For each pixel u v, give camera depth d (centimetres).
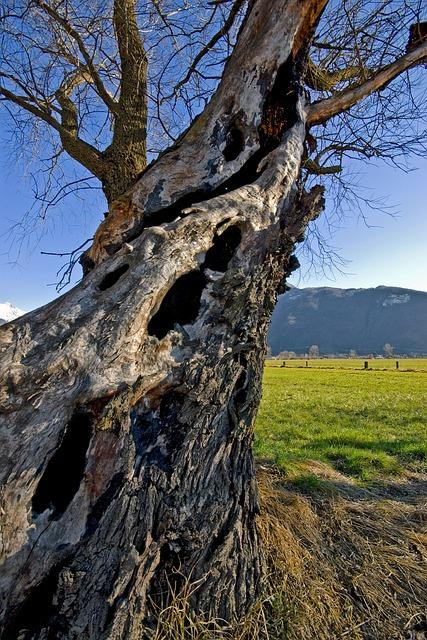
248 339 244
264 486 400
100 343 191
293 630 236
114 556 180
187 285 236
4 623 161
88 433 190
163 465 204
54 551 170
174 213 262
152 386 196
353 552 334
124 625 178
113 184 379
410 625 268
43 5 351
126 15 380
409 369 5031
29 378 182
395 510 425
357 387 2436
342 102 319
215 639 204
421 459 727
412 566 322
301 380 3098
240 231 248
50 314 214
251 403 252
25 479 169
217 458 228
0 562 160
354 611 272
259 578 245
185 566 207
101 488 183
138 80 390
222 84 283
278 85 284
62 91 439
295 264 303
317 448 789
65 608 168
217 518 219
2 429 174
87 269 272
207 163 266
